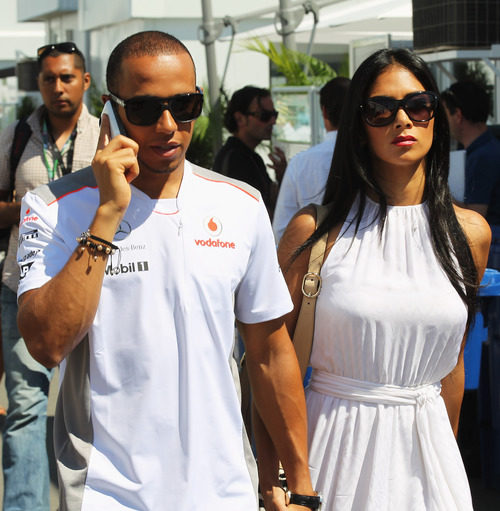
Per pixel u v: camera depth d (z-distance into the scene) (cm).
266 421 263
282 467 268
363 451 277
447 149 290
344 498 276
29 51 2641
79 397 227
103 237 215
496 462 504
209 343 232
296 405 261
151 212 232
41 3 2262
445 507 277
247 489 238
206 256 234
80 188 232
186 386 228
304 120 898
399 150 278
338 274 279
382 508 273
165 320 228
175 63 227
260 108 648
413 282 278
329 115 520
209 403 232
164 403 226
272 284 252
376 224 285
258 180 657
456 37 683
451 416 306
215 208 240
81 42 1983
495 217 591
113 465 226
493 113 969
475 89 596
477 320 455
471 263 288
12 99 2645
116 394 225
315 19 1010
